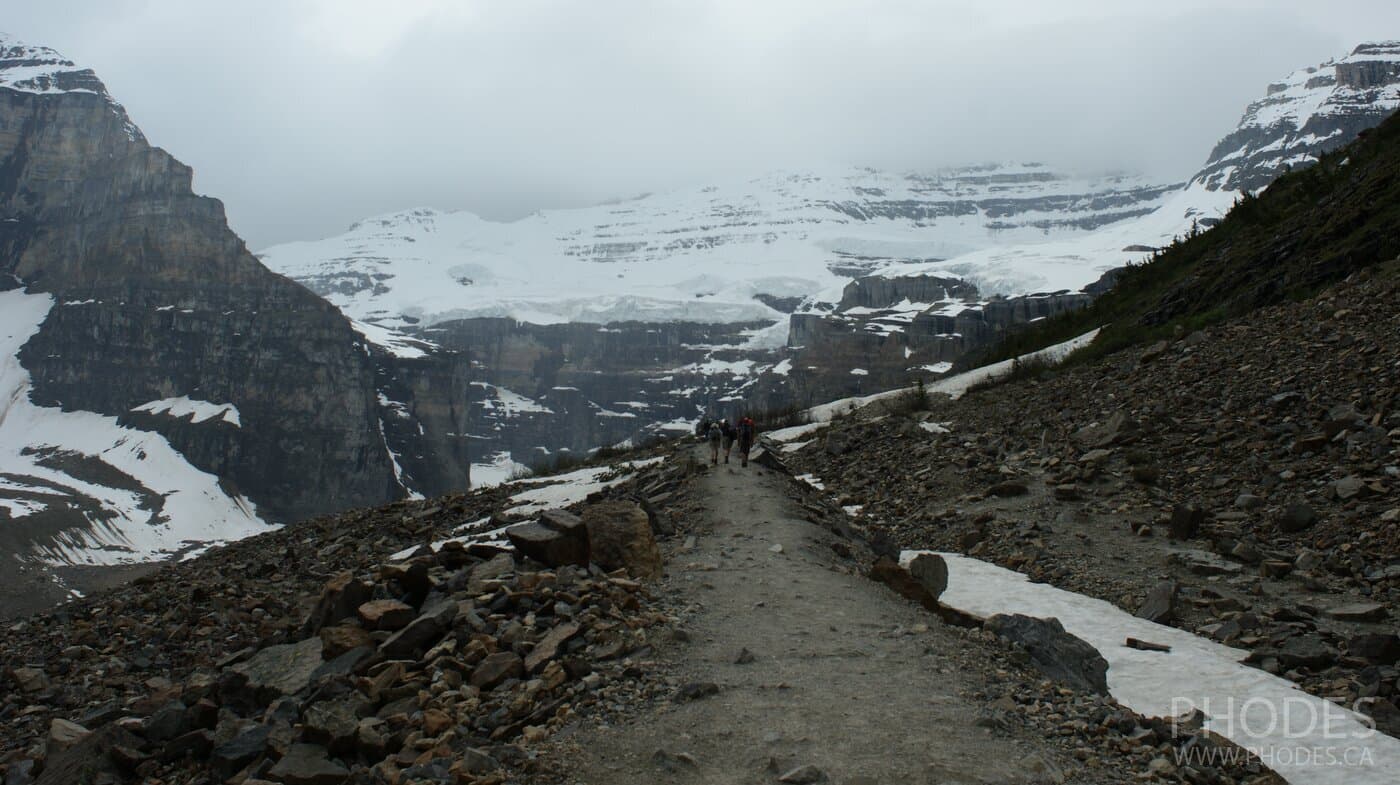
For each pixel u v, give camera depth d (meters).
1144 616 15.75
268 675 12.60
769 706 10.17
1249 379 27.77
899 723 9.73
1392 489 18.97
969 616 14.15
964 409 39.47
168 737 12.02
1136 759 9.46
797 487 29.30
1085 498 23.41
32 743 15.61
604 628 12.21
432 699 10.66
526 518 31.81
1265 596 16.31
